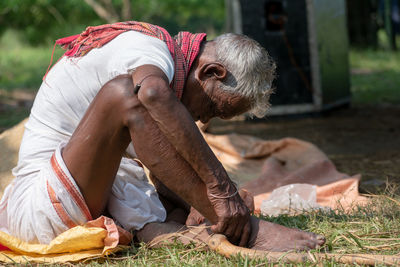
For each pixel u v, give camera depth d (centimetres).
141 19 1733
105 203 267
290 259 235
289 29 807
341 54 905
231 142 532
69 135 271
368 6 1956
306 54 817
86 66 266
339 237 267
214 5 2670
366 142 640
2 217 284
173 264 248
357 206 333
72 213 254
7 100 1001
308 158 493
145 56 245
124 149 250
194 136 230
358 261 231
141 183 289
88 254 261
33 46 2309
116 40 264
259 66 261
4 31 2309
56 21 2105
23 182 270
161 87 229
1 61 1598
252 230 259
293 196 354
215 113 274
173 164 237
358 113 866
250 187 426
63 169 249
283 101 823
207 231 266
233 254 241
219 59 261
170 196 311
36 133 273
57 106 270
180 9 2470
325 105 835
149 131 234
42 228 259
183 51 264
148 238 276
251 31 796
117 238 258
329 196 390
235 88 261
